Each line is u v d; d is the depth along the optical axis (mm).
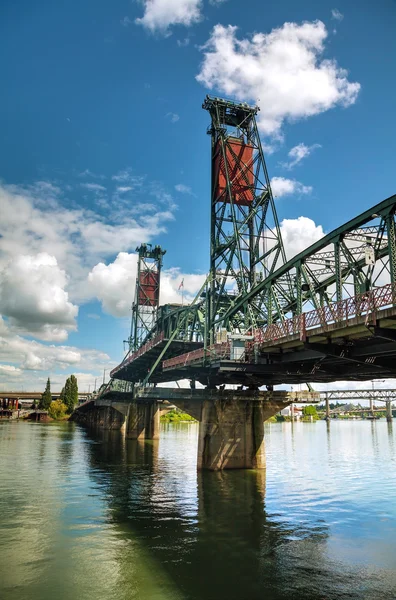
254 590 17203
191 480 40531
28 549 21438
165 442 86125
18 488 35875
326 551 21672
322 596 16734
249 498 32938
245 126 61031
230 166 57812
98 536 23609
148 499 32500
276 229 54469
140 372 88250
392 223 24219
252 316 41594
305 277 32531
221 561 20219
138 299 126000
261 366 37094
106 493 34531
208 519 27203
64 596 16453
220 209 57844
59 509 29234
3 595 16453
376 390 169000
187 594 16797
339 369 34750
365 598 16578
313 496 33719
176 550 21625
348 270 32688
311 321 27312
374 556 21016
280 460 56469
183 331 74562
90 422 162500
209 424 46656
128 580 18000
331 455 62750
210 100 59562
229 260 54688
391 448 73875
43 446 71875
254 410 48094
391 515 28234
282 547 22203
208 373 47312
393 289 21219
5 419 189125
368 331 23984
